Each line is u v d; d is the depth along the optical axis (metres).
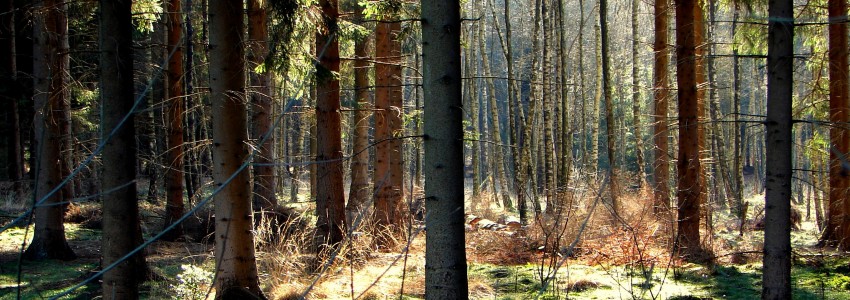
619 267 9.41
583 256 10.34
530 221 15.88
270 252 8.40
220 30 6.18
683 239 10.23
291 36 6.97
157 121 20.28
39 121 10.07
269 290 7.40
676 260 9.58
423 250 10.78
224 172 6.26
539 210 11.20
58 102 10.09
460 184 4.60
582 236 10.91
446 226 4.54
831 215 11.73
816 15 11.04
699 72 14.78
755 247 11.42
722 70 29.56
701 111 14.77
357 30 9.92
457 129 4.57
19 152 18.14
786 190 5.07
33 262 9.96
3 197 15.44
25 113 18.52
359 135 15.46
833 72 11.27
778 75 5.02
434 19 4.53
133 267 4.34
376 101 13.48
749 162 46.62
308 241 9.30
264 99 13.18
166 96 13.59
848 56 11.82
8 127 17.84
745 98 37.91
